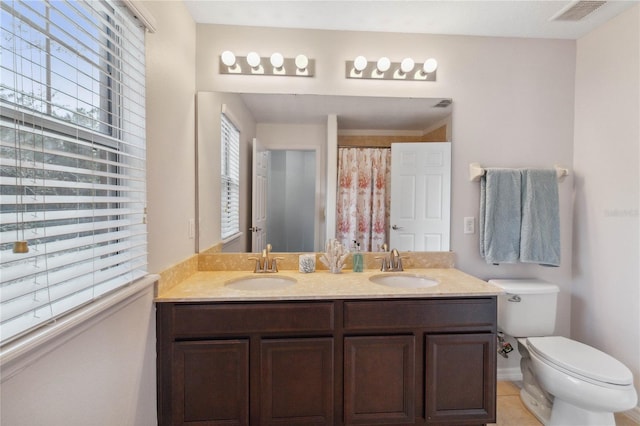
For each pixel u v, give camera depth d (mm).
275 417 1503
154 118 1374
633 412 1758
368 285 1660
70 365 896
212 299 1457
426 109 2064
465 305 1574
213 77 1951
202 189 1932
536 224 1993
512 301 1944
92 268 960
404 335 1548
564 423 1614
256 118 2008
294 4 1742
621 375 1459
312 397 1514
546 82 2102
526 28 1972
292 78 2010
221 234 1979
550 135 2115
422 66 2033
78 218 974
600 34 1941
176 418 1454
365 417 1538
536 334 1960
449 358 1563
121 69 1196
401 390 1551
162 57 1454
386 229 2088
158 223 1429
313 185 2059
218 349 1459
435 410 1561
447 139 2078
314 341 1503
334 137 2053
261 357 1485
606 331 1926
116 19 1109
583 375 1494
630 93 1779
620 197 1842
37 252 746
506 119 2094
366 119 2055
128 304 1202
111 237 1080
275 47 1981
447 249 2090
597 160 1971
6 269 705
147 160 1311
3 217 704
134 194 1289
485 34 2047
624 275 1826
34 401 774
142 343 1319
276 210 2045
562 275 2154
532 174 2008
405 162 2084
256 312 1480
